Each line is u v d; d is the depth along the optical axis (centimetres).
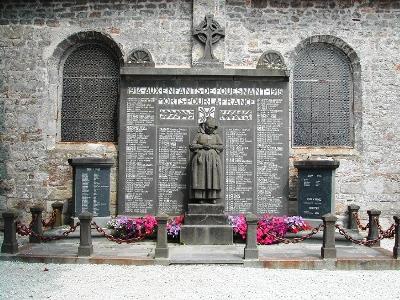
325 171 1081
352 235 1051
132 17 1263
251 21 1264
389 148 1255
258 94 1188
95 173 1105
